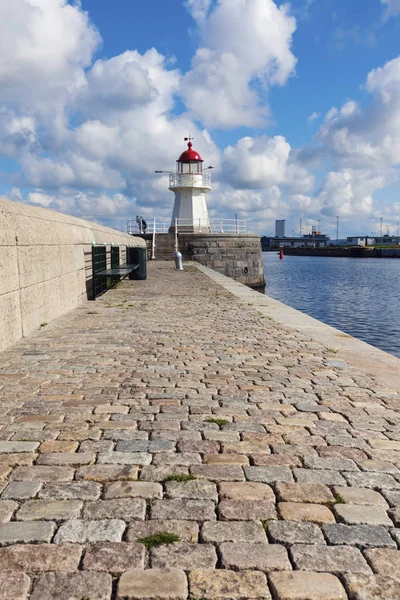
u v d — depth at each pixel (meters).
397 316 31.36
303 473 3.64
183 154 48.28
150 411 4.89
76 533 2.84
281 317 11.23
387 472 3.70
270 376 6.28
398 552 2.75
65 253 11.51
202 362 6.94
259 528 2.94
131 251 21.89
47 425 4.46
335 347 8.12
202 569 2.57
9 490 3.30
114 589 2.42
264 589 2.44
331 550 2.75
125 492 3.31
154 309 12.27
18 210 8.57
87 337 8.56
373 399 5.44
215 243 41.59
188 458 3.84
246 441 4.20
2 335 7.46
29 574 2.50
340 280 60.06
